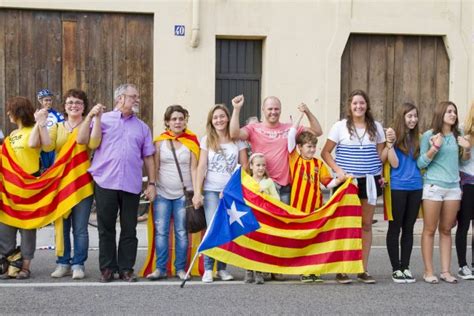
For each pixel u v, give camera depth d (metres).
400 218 7.95
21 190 7.96
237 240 7.68
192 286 7.69
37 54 11.91
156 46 12.16
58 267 8.12
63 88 11.99
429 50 12.96
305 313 6.70
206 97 12.32
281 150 7.91
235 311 6.73
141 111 12.23
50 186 7.99
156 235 8.01
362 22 12.59
